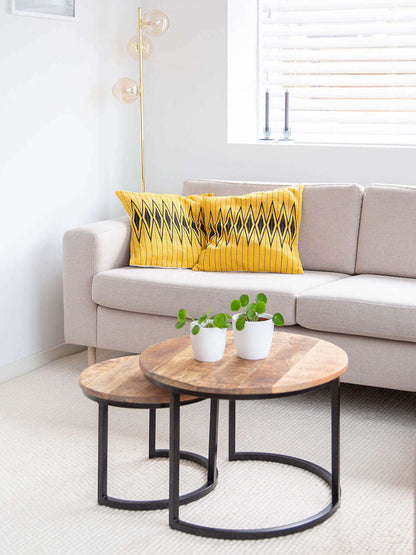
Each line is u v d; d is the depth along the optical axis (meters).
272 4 3.89
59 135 3.41
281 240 3.16
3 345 3.21
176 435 1.93
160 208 3.28
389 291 2.69
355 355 2.65
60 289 3.50
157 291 2.93
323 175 3.60
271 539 1.92
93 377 2.09
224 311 2.81
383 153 3.46
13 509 2.09
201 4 3.74
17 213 3.22
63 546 1.90
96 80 3.61
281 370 1.93
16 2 3.09
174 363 2.00
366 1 3.71
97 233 3.12
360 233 3.16
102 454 2.07
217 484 2.21
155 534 1.95
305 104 3.93
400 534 1.94
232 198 3.27
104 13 3.62
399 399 2.90
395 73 3.71
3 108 3.10
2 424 2.69
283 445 2.48
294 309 2.73
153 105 3.93
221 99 3.77
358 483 2.21
